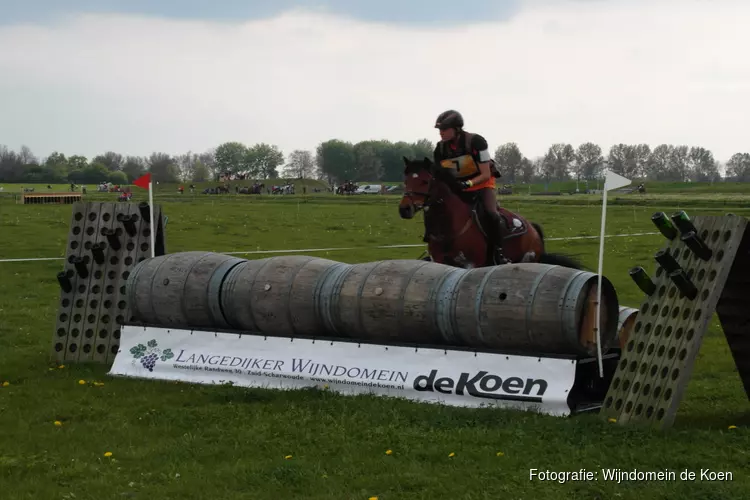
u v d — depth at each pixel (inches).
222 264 412.8
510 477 245.4
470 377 336.2
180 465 262.5
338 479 247.0
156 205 454.3
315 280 378.9
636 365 306.7
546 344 325.4
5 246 1187.9
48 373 415.8
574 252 1123.3
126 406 347.9
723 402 362.3
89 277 454.3
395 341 360.8
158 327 417.4
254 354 388.2
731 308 327.0
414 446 277.6
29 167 6510.8
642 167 6953.7
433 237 433.4
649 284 313.1
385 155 6786.4
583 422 298.4
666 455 258.5
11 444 289.0
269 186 5275.6
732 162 7071.9
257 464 261.3
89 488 241.8
